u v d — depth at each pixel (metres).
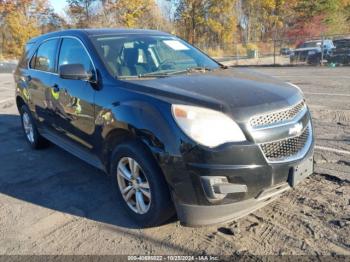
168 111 2.94
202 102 2.92
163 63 4.17
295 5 51.84
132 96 3.29
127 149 3.25
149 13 47.00
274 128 2.95
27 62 5.79
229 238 3.13
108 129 3.47
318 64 20.97
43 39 5.45
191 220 2.96
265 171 2.88
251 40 54.56
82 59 4.16
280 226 3.26
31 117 5.67
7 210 3.84
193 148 2.80
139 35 4.52
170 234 3.24
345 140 5.46
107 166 3.76
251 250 2.96
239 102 2.96
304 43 23.23
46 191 4.25
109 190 4.21
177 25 52.72
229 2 51.44
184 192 2.90
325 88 10.60
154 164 3.07
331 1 47.97
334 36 24.31
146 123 3.02
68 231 3.38
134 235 3.26
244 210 2.97
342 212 3.43
